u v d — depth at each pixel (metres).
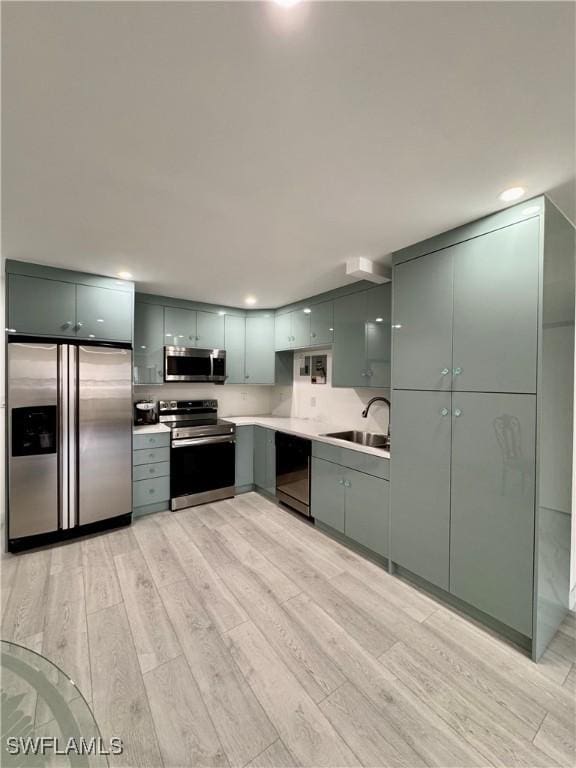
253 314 4.19
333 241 2.14
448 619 1.90
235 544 2.74
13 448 2.54
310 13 0.79
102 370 2.87
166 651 1.65
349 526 2.67
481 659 1.63
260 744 1.24
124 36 0.85
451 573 1.95
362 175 1.45
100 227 1.95
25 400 2.57
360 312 2.98
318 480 3.00
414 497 2.15
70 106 1.06
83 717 1.00
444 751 1.22
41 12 0.78
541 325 1.58
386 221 1.87
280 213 1.78
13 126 1.14
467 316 1.87
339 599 2.06
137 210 1.75
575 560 2.08
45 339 2.65
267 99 1.04
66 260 2.51
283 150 1.29
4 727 0.97
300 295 3.54
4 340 2.53
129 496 3.04
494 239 1.75
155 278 2.96
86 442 2.80
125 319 2.99
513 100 1.03
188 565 2.42
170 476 3.41
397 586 2.20
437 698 1.42
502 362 1.71
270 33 0.84
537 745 1.24
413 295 2.16
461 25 0.81
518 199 1.63
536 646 1.61
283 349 4.05
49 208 1.73
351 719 1.33
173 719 1.32
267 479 3.75
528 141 1.22
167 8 0.78
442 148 1.26
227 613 1.92
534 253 1.60
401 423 2.23
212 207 1.72
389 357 2.71
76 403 2.75
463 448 1.88
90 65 0.92
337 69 0.94
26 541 2.62
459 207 1.71
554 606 1.78
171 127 1.16
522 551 1.65
